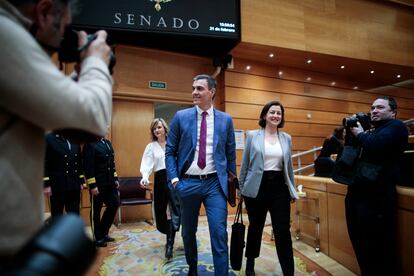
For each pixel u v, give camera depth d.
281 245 2.01
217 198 1.87
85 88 0.53
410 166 2.02
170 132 2.02
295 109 5.83
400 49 5.79
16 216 0.48
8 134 0.48
